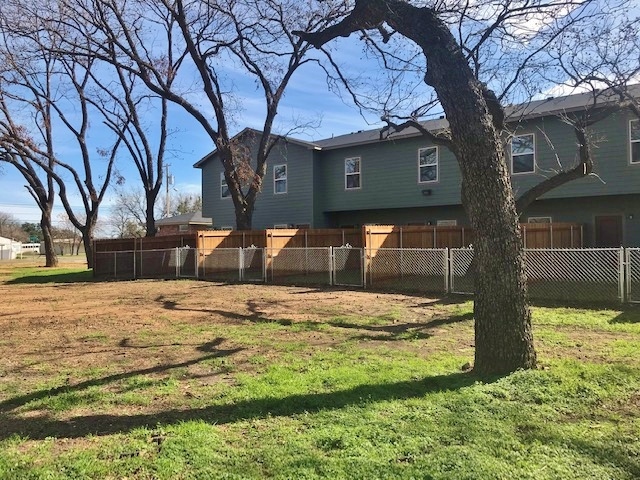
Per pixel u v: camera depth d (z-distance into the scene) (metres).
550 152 17.23
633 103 10.68
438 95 5.30
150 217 25.00
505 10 6.98
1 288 16.34
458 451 3.20
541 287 11.96
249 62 19.27
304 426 3.70
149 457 3.22
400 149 20.98
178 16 18.30
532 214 18.55
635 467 2.98
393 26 5.73
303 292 12.71
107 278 19.39
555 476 2.87
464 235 16.83
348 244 17.34
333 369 5.27
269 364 5.63
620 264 9.55
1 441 3.55
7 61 20.20
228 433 3.60
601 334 6.84
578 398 4.18
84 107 26.17
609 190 16.23
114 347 6.77
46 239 31.23
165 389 4.76
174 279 17.52
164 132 24.88
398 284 13.48
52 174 26.45
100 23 19.30
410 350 6.19
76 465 3.11
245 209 19.84
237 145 20.98
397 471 2.95
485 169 5.02
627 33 12.45
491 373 4.90
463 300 10.47
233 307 10.33
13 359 6.16
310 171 22.91
